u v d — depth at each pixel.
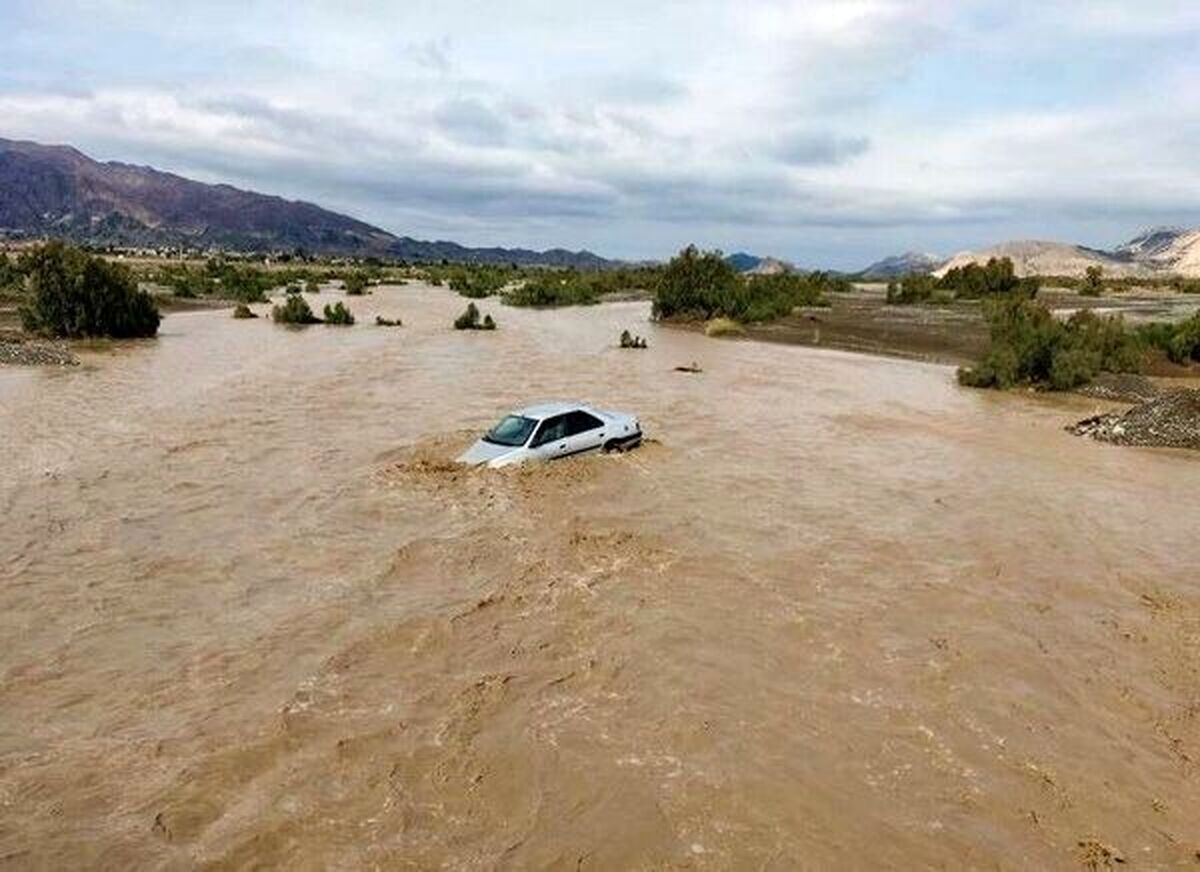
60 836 6.15
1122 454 20.67
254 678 8.48
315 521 13.33
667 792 6.70
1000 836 6.34
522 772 6.93
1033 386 31.20
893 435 21.73
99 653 9.00
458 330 46.19
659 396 26.34
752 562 11.95
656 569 11.55
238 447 18.14
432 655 8.98
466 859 5.94
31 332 39.62
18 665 8.73
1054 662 9.28
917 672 8.90
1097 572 12.18
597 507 14.20
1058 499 16.06
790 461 18.25
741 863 5.94
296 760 7.08
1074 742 7.70
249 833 6.18
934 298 69.44
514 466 16.02
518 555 11.94
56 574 11.13
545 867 5.87
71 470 16.14
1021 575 11.91
